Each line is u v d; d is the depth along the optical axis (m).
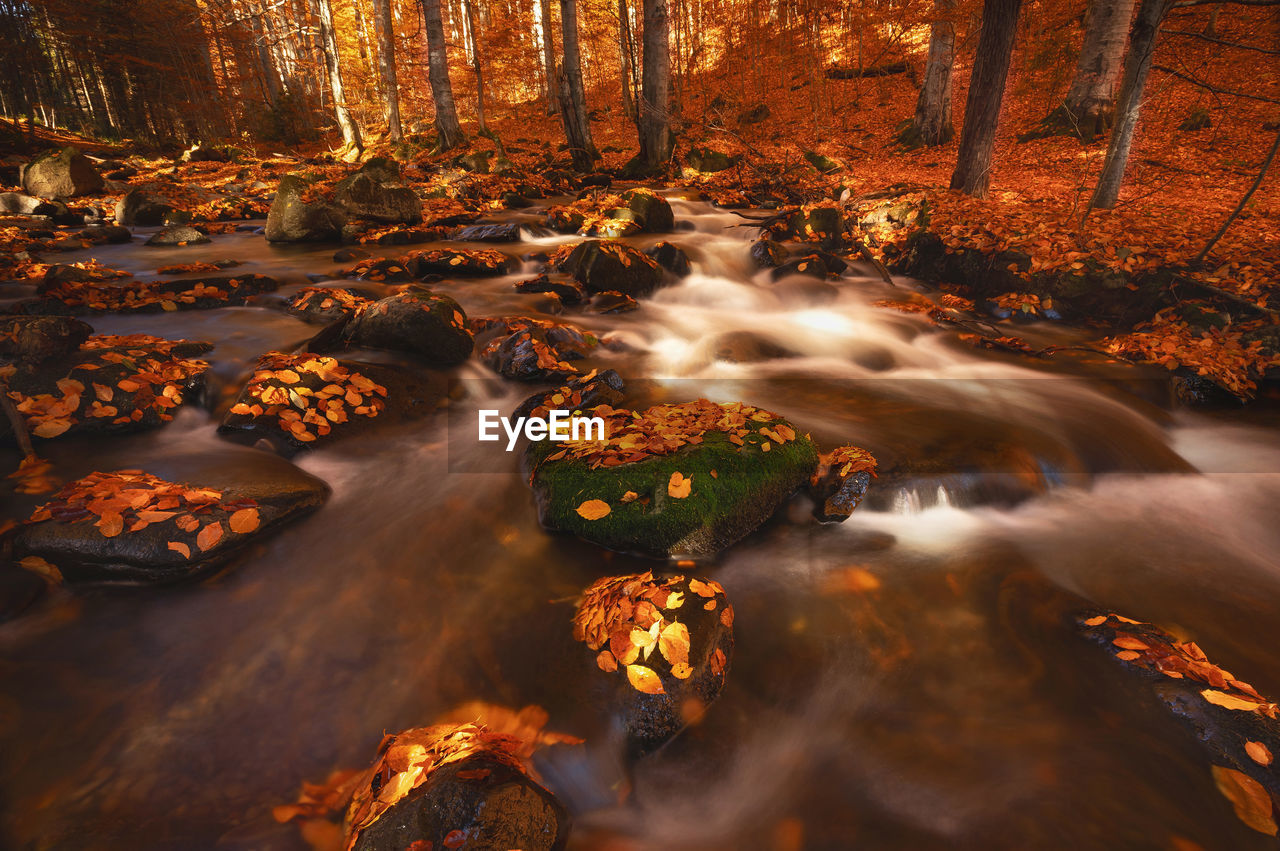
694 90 30.77
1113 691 2.48
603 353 6.12
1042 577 3.18
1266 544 3.77
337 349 5.48
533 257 9.05
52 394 4.03
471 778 1.77
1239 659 2.77
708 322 7.26
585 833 2.08
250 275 7.40
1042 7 20.27
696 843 2.06
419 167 20.73
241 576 3.06
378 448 4.27
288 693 2.50
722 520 3.23
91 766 2.17
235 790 2.13
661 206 11.64
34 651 2.58
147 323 6.25
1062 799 2.10
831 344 6.59
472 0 31.78
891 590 3.11
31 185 14.90
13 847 1.91
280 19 34.75
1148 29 8.80
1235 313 6.79
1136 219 9.23
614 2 31.19
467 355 5.50
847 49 27.64
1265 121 14.62
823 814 2.14
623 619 2.56
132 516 2.97
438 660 2.67
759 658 2.73
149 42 31.48
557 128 29.80
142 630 2.73
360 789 2.05
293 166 23.75
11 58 28.25
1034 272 8.15
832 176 15.87
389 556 3.26
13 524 3.11
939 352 6.71
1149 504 4.11
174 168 23.12
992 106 11.22
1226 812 2.01
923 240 9.75
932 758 2.31
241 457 3.86
